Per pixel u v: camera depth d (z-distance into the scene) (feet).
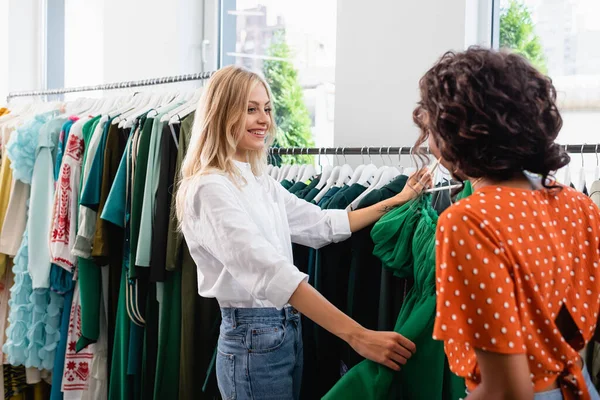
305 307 5.05
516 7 7.79
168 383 7.23
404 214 5.56
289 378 5.77
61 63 13.60
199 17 10.65
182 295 7.04
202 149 5.79
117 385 7.88
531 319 3.34
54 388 8.65
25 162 8.69
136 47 10.88
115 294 8.02
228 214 5.33
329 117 9.47
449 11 7.40
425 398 5.09
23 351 8.80
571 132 7.47
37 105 10.56
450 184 6.04
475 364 3.58
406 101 7.68
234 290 5.64
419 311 5.04
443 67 3.50
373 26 7.92
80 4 13.01
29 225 8.64
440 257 3.34
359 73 8.05
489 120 3.27
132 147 7.48
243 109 5.71
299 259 6.81
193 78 8.44
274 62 10.15
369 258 6.18
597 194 5.24
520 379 3.15
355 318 6.05
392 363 4.87
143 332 7.67
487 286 3.17
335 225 5.97
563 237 3.50
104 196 7.72
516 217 3.32
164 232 7.13
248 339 5.64
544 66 7.63
